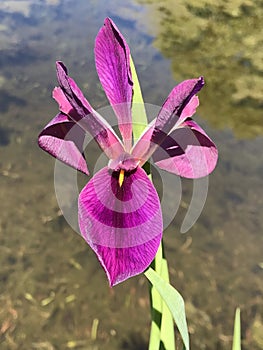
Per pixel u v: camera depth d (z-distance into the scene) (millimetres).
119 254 161
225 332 455
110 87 184
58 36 944
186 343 170
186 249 537
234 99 774
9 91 755
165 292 173
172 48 929
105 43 180
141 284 501
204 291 490
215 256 528
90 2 1151
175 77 812
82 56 859
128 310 471
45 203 579
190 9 1137
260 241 546
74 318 459
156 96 742
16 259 513
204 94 795
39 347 429
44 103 735
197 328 458
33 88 769
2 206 570
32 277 496
